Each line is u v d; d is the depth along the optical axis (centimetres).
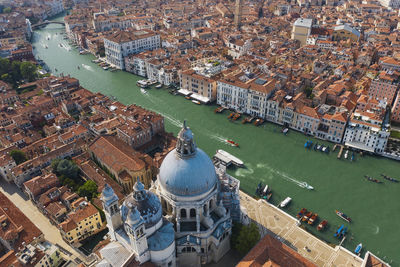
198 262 11600
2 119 19912
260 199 14812
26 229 12381
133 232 9406
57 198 14175
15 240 11931
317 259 12100
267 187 15600
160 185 11381
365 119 18562
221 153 17862
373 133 17762
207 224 11200
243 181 16262
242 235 11631
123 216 10500
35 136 18975
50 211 13300
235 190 12688
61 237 12975
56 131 19400
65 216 13375
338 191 15688
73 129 18488
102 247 11456
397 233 13500
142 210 10069
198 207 10769
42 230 13300
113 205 10306
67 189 14575
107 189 10119
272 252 10162
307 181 16325
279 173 16850
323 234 13362
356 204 14938
